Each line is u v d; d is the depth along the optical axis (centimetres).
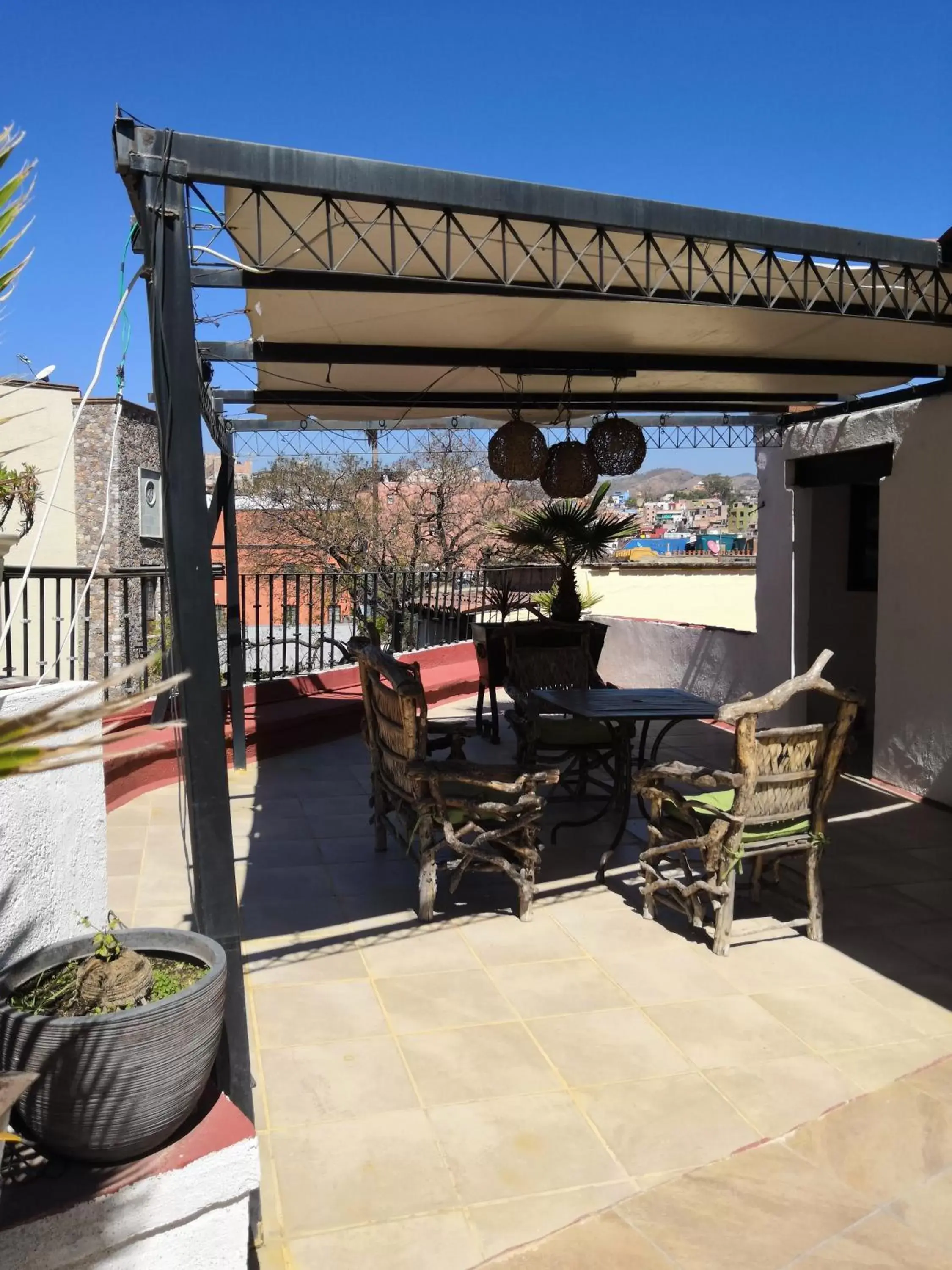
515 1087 301
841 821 596
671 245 386
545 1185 256
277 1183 255
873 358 586
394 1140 274
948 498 609
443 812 430
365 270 413
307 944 407
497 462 593
